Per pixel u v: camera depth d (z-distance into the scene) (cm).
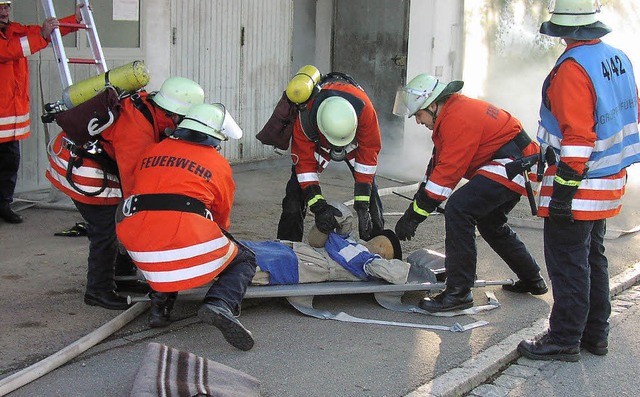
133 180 418
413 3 1005
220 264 400
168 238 386
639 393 391
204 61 851
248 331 398
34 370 358
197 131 401
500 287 537
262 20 921
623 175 412
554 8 405
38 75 695
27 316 433
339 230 494
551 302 511
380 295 480
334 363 397
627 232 701
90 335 399
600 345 433
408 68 1017
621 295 552
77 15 596
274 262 456
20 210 662
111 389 355
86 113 411
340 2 1073
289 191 532
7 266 520
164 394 320
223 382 344
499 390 389
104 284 451
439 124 461
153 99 430
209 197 401
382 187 863
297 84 465
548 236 416
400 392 369
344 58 1082
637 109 415
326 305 481
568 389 392
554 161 406
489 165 462
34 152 707
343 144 461
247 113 920
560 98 388
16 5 668
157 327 427
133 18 762
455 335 444
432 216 749
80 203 439
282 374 381
